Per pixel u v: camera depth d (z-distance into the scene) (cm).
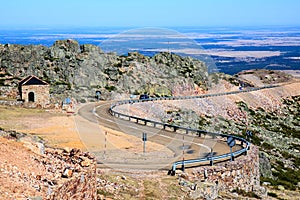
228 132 7112
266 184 4059
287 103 12294
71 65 8488
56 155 1969
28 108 5691
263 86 12962
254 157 3647
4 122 4425
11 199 1353
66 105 6022
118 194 2308
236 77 13675
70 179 1673
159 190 2492
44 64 8494
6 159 1673
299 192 3916
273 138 7975
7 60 8406
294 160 6475
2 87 7119
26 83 6600
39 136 3653
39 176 1614
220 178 3114
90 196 1877
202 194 2647
